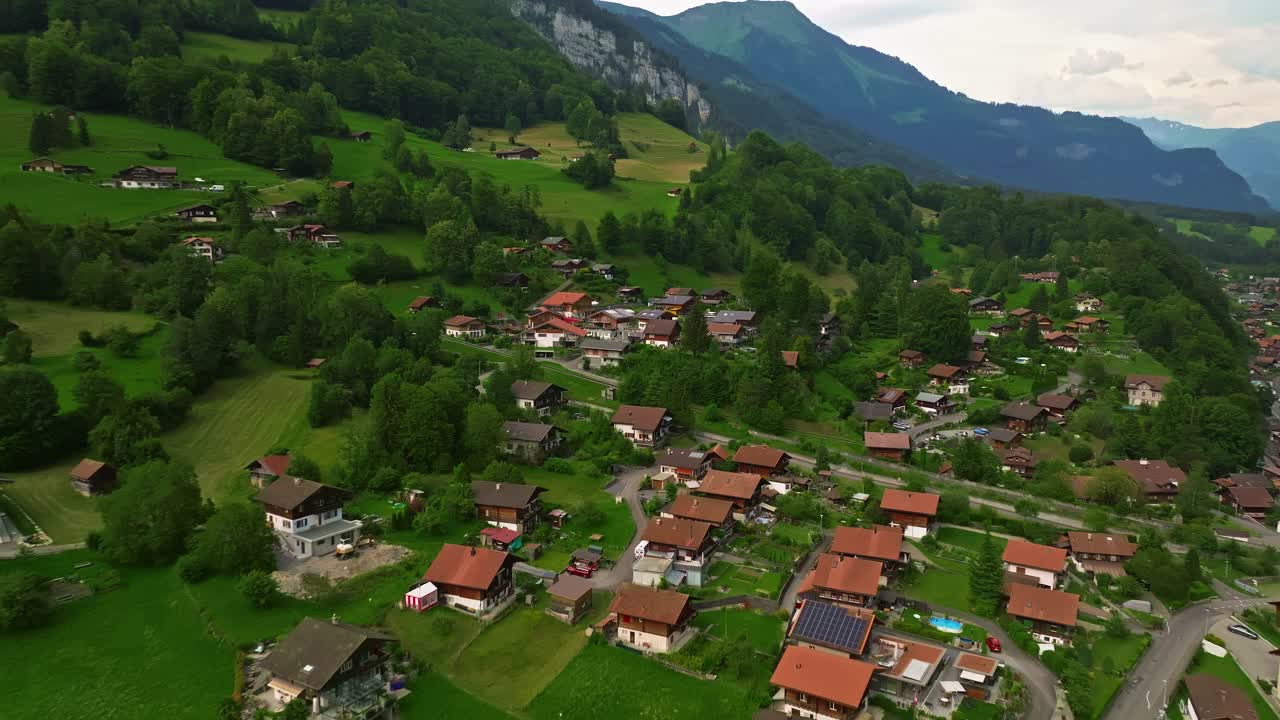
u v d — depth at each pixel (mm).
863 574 87375
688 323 161625
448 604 82500
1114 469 124750
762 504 112688
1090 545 101625
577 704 68938
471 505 99438
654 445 128375
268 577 79875
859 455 132875
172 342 127188
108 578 82812
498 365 151500
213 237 178000
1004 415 150750
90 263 146000
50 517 93000
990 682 73500
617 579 89562
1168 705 73750
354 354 133250
